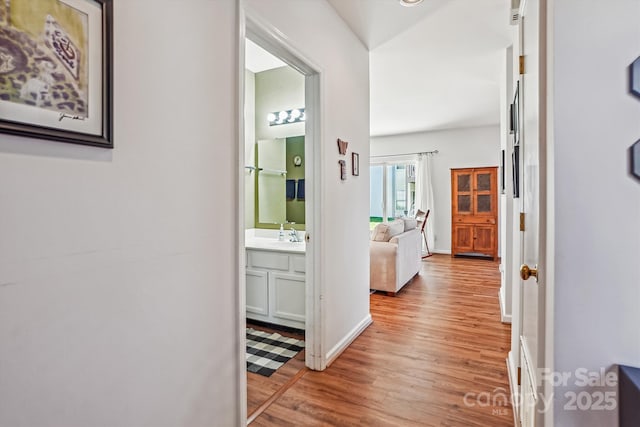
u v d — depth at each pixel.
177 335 1.23
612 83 0.78
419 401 1.95
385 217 7.81
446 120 6.16
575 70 0.81
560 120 0.82
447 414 1.83
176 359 1.23
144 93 1.10
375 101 4.90
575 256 0.81
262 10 1.67
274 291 2.99
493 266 5.83
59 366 0.89
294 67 2.16
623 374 0.76
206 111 1.34
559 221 0.82
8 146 0.78
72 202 0.91
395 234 4.39
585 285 0.80
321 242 2.28
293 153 3.41
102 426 0.99
